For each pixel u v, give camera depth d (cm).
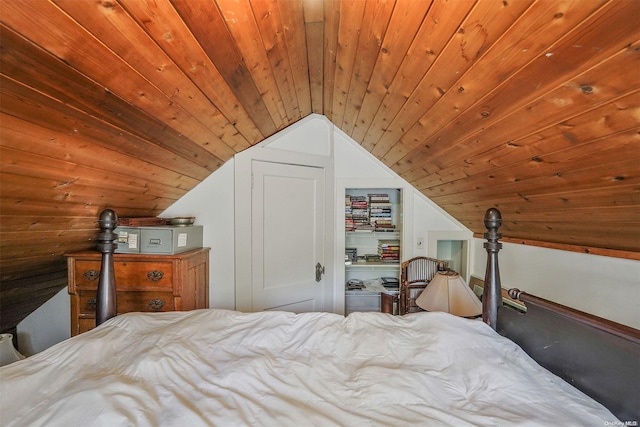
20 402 79
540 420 74
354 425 75
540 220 155
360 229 297
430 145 164
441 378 94
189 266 188
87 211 153
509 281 201
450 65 98
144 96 108
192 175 203
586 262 146
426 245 264
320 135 263
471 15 77
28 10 62
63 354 98
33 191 115
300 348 115
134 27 79
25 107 83
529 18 69
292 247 249
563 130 92
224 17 93
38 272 178
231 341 116
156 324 126
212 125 160
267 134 229
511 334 121
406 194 264
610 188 101
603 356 86
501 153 125
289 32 122
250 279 226
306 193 256
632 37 59
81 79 86
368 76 140
